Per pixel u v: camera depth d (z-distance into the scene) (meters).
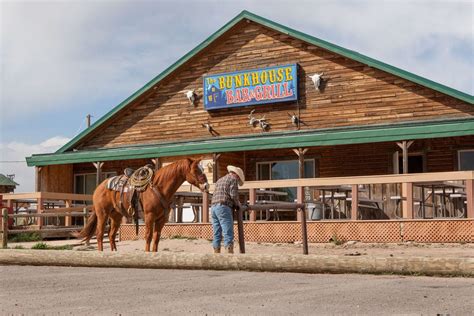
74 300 6.75
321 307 6.04
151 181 12.72
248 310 5.94
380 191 22.25
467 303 6.20
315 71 23.94
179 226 17.97
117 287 7.75
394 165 22.92
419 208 19.02
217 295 6.90
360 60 22.77
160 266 9.87
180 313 5.87
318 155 24.23
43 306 6.40
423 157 22.59
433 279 8.09
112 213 13.92
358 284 7.66
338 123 23.33
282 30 24.20
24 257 10.80
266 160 25.20
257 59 25.00
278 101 24.22
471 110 21.27
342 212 20.67
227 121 25.36
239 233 11.45
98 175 25.67
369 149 23.38
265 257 9.16
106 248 15.90
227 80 25.22
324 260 8.81
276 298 6.62
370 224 15.50
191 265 9.65
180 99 26.34
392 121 22.45
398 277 8.32
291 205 11.99
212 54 25.86
